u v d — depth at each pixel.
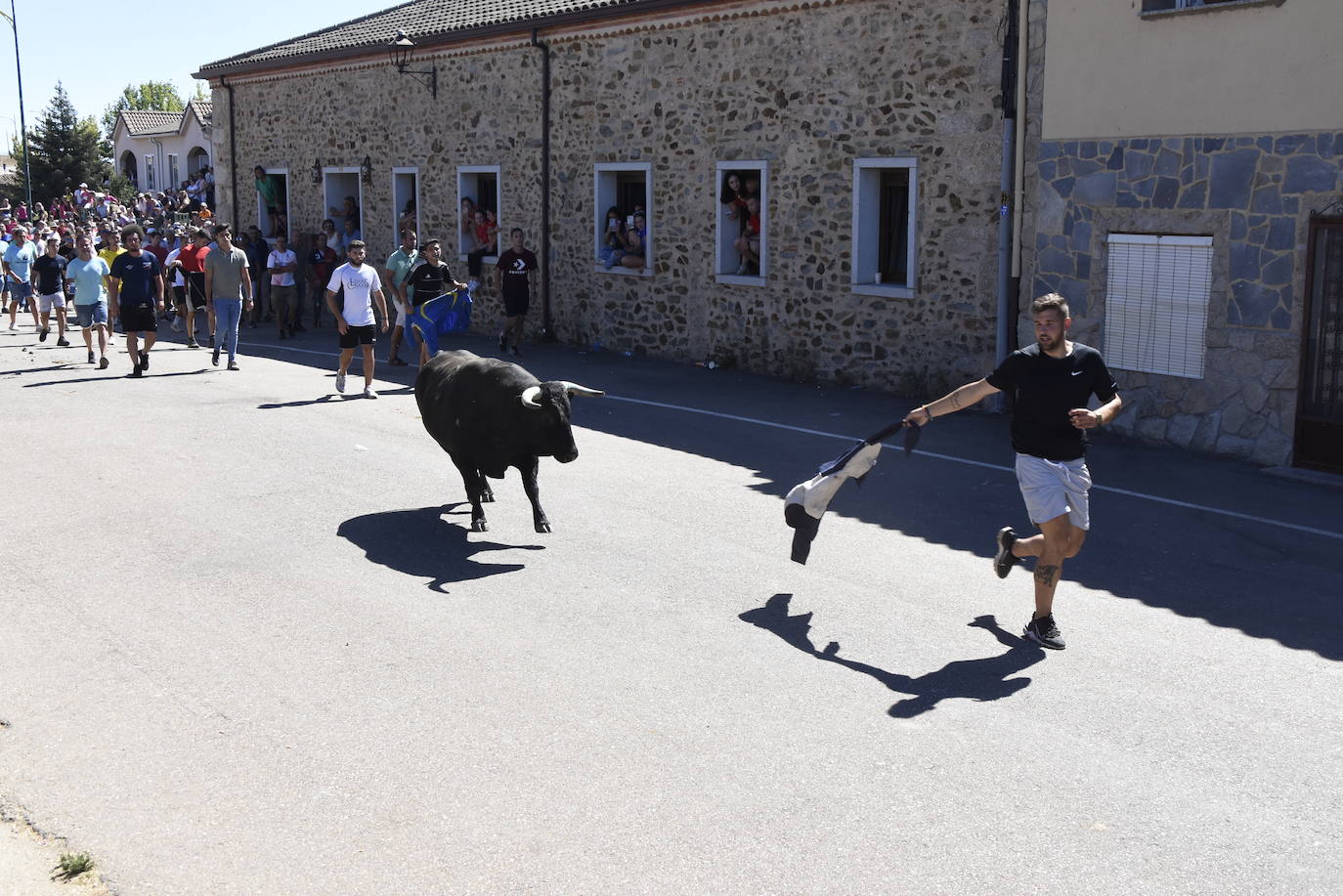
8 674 5.69
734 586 7.00
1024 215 12.61
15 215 45.28
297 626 6.31
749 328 16.20
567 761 4.78
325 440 11.08
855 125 14.43
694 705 5.31
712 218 16.45
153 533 8.02
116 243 18.73
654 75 16.89
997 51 12.85
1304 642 6.14
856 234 14.59
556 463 10.30
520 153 19.36
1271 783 4.61
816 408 13.34
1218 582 7.14
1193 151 10.98
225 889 3.91
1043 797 4.49
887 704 5.34
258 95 25.69
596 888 3.88
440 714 5.22
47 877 3.99
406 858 4.08
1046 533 5.90
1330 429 10.25
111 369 15.70
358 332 13.42
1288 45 10.18
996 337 13.20
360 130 22.84
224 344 16.16
